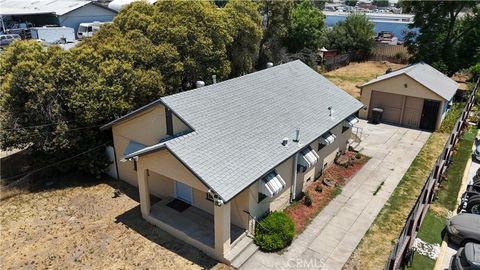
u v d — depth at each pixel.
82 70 20.56
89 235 16.42
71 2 67.19
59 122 19.97
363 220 17.41
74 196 19.83
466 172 21.36
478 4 37.66
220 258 14.55
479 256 12.37
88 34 57.44
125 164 20.67
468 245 13.08
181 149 14.52
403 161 23.75
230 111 17.83
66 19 60.91
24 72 19.81
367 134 28.41
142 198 16.97
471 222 15.16
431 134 28.59
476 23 38.62
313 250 15.32
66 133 20.11
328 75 47.81
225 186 13.77
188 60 25.75
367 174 21.95
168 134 17.09
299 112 20.41
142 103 22.55
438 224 16.62
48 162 21.05
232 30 30.95
